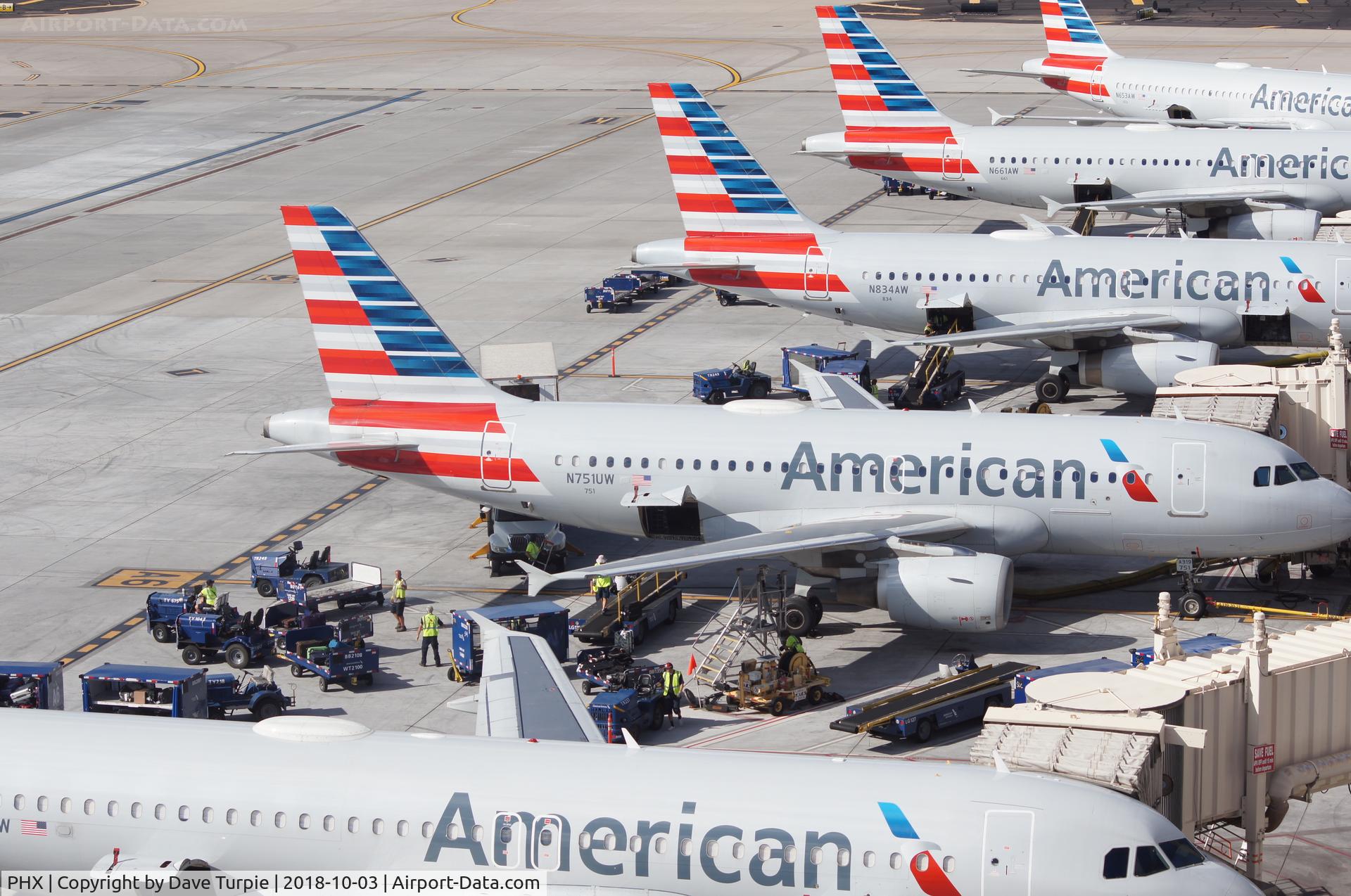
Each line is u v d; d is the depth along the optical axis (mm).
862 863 118250
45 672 182625
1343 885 146625
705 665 195000
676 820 121375
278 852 126750
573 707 152125
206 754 131000
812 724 184375
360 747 131000
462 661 196625
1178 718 136250
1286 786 141750
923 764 125250
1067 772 125500
